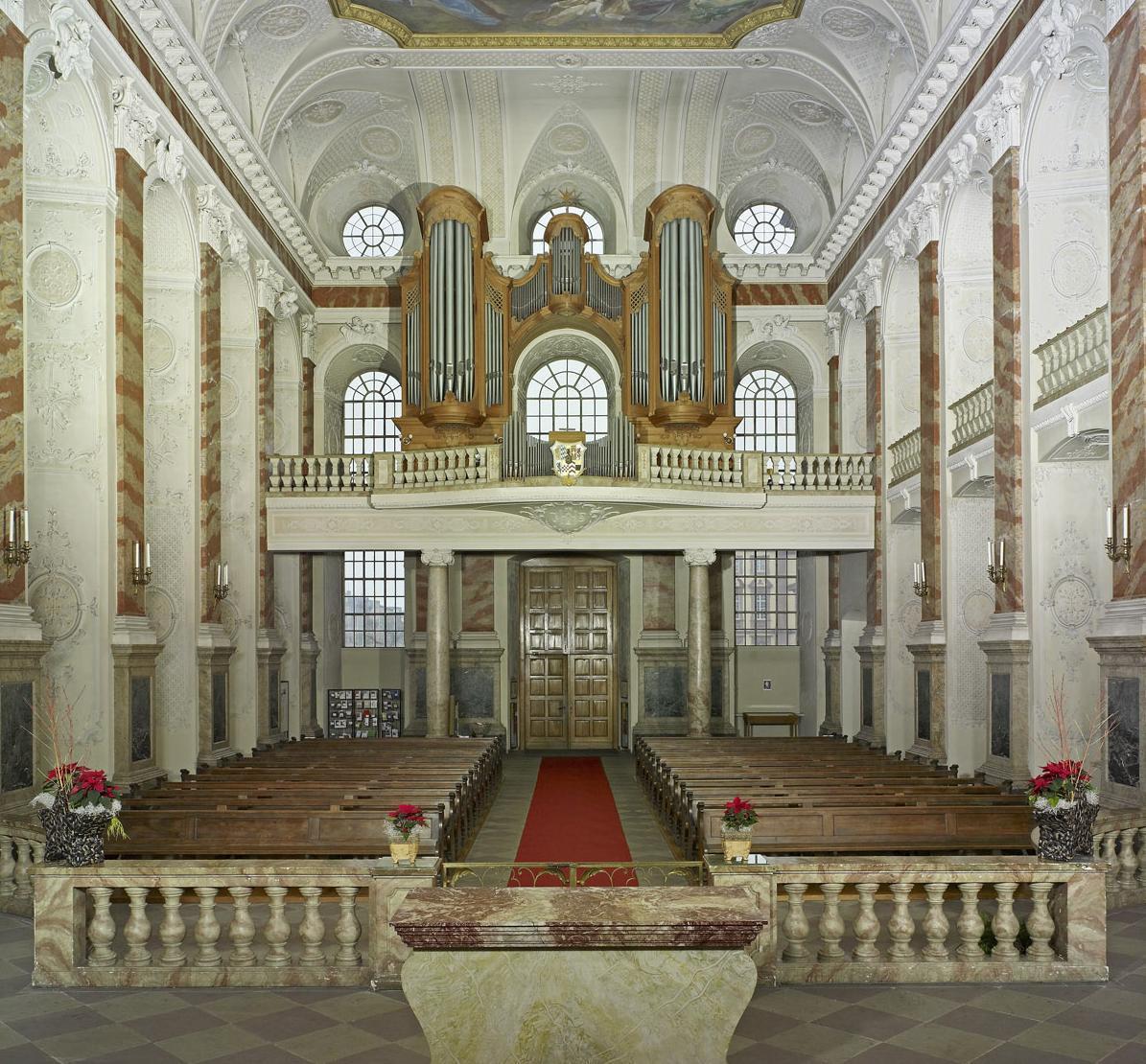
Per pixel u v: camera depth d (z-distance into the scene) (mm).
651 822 17297
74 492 13617
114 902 10766
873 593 21828
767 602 28578
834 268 25125
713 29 20328
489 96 24234
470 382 22844
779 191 26906
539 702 28469
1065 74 13305
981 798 12820
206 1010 7676
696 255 23062
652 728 27391
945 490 17672
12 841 10523
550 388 27391
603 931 5227
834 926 8375
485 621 27594
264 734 20906
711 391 23250
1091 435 12789
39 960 8188
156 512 17094
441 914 5359
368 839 11672
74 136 13617
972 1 14852
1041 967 8211
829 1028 7293
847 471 22031
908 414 21172
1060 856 8516
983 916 9539
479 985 5289
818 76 21547
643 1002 5293
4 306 11031
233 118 17969
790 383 28141
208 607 17703
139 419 14445
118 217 14031
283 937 8352
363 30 20125
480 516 21672
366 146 25672
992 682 14938
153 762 14586
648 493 20812
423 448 23312
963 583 17578
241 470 20828
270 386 21891
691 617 22078
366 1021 7457
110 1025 7398
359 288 26125
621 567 28234
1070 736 13680
